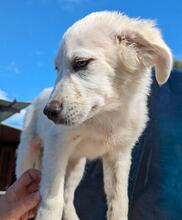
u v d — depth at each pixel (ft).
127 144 1.20
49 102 1.03
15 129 3.80
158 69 1.09
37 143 1.52
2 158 4.17
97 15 1.14
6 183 4.10
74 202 1.36
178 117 1.35
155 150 1.33
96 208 1.34
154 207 1.27
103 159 1.24
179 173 1.30
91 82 1.06
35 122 1.53
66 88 1.05
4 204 0.91
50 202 1.04
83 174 1.39
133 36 1.09
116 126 1.15
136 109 1.17
